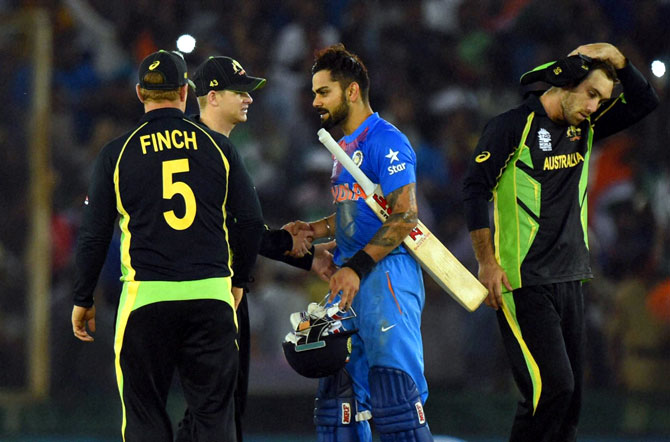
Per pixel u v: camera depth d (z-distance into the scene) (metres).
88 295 18.33
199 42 51.34
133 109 48.88
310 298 40.16
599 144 46.53
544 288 19.97
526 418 20.14
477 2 53.50
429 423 36.34
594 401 36.69
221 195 18.06
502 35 51.34
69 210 44.62
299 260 21.27
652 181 45.75
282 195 46.38
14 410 37.59
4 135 40.62
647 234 40.81
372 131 19.64
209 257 17.83
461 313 38.34
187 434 20.25
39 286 39.31
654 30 50.97
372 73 50.59
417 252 19.55
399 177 19.19
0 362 38.66
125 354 17.73
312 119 48.94
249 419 37.03
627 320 38.88
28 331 38.91
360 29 51.75
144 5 51.97
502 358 38.03
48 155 41.16
